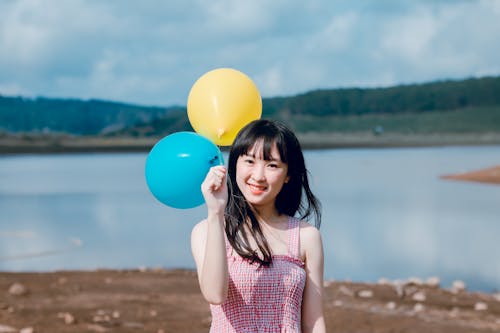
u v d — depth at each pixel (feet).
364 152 291.99
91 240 47.52
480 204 72.84
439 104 506.07
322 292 9.41
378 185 101.86
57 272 33.53
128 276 32.55
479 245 45.01
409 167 157.58
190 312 25.20
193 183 9.05
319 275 9.41
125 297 27.58
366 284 31.30
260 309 8.90
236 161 9.21
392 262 38.99
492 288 32.09
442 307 26.73
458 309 26.40
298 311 9.11
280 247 9.26
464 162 185.37
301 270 9.16
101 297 27.48
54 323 23.00
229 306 8.96
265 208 9.42
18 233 51.06
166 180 9.08
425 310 25.98
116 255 41.32
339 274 35.40
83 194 88.28
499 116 471.21
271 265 8.98
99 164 197.36
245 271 8.91
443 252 42.37
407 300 27.81
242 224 9.16
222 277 8.46
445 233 50.96
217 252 8.48
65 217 62.39
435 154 253.85
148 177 9.26
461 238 48.34
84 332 22.02
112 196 84.69
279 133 9.09
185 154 9.01
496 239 47.50
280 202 9.56
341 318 24.17
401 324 23.59
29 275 32.24
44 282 30.32
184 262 38.96
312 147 374.02
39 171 156.04
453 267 37.55
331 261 39.29
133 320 23.84
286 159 9.10
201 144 9.14
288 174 9.36
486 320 24.58
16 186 103.65
